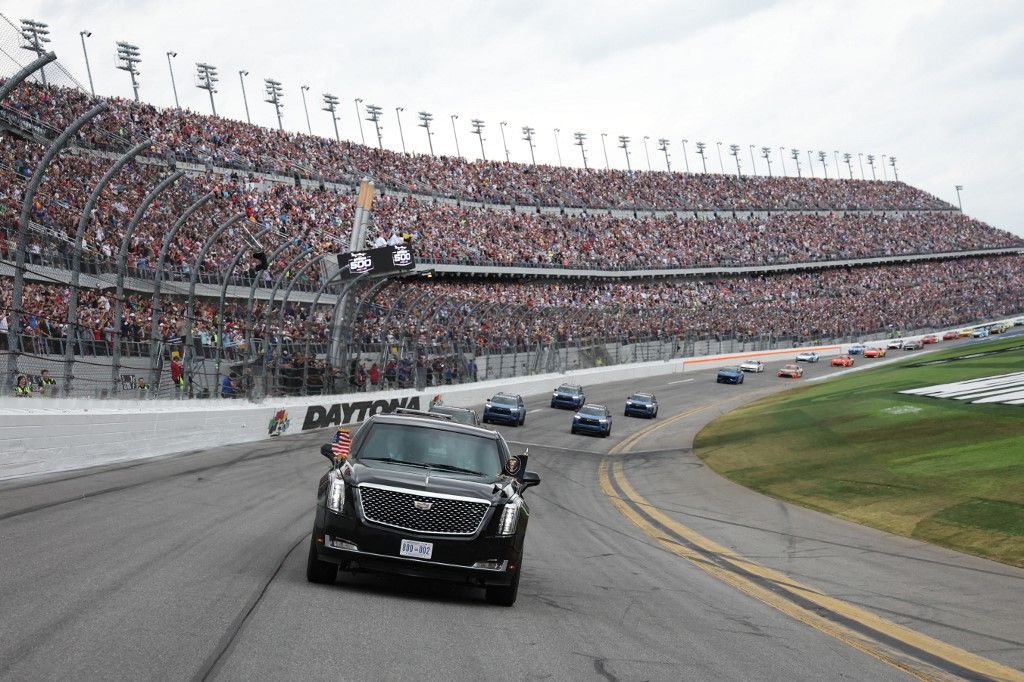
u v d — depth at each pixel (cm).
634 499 2353
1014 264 12362
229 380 2811
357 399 3722
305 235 5025
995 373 4550
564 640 697
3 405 1594
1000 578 1316
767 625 882
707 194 10788
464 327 4941
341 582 839
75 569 772
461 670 566
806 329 9144
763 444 3469
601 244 8519
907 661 775
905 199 13262
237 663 527
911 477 2373
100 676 480
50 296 2312
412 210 7000
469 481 828
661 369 7350
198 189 3759
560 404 5062
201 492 1534
